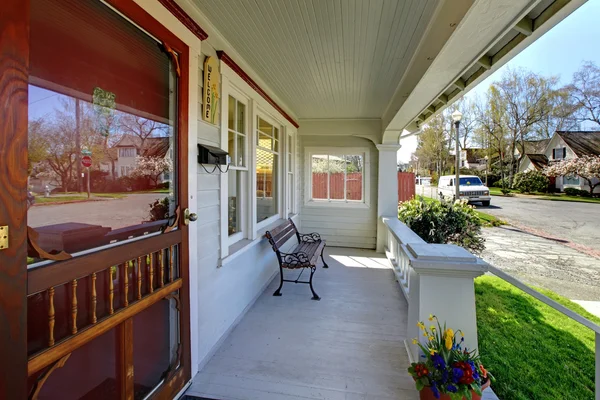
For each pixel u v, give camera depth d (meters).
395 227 4.21
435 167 26.31
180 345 1.80
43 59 1.06
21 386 0.90
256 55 2.75
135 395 1.48
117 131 1.40
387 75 3.26
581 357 2.44
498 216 9.06
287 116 4.85
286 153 4.89
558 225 7.32
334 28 2.22
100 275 1.25
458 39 1.80
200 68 2.11
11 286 0.88
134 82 1.49
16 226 0.89
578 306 2.54
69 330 1.09
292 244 5.36
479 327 2.99
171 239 1.71
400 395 1.84
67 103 1.16
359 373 2.06
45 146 1.07
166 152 1.73
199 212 2.12
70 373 1.16
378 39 2.40
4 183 0.86
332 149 6.14
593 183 9.89
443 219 4.92
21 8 0.90
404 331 2.67
